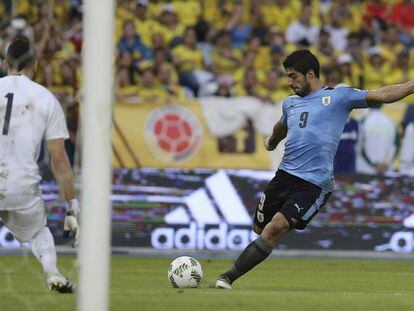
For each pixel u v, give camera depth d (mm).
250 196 60656
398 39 85000
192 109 63781
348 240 60969
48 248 28000
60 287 27828
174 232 60062
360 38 82938
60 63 69250
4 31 73375
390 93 31922
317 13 84188
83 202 19734
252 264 32844
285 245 60250
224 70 77250
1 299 27484
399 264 54969
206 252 59969
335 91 32812
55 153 27656
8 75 27938
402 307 26906
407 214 61875
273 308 25859
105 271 19562
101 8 19828
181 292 31078
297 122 32875
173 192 60375
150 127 63250
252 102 64188
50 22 73062
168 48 77125
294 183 32688
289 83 33188
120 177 60344
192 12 82188
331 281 41594
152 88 71375
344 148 63312
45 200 58656
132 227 59938
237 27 81688
